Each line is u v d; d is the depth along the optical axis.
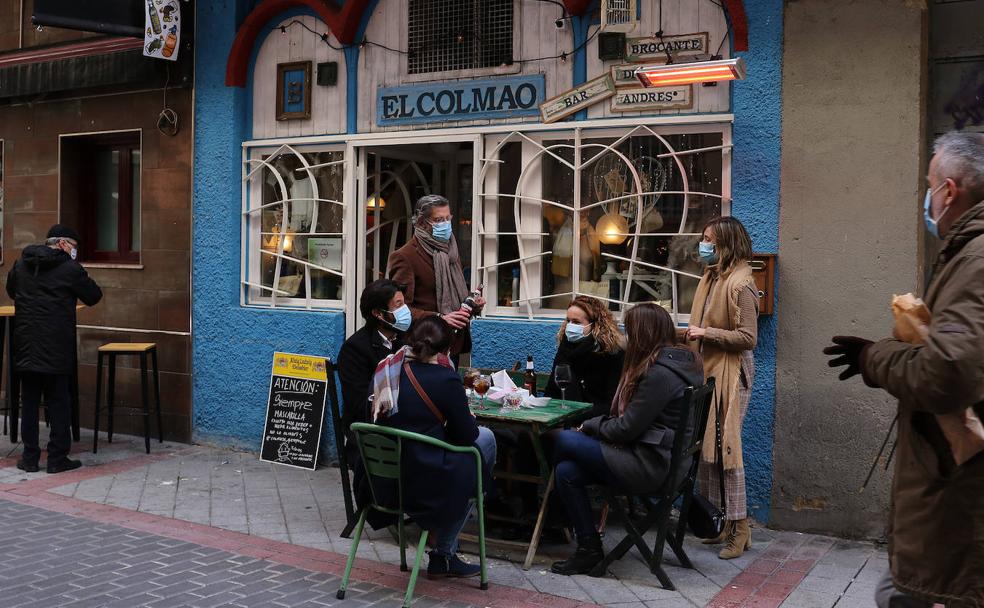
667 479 4.43
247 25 7.17
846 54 5.14
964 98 5.23
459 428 4.25
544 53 6.20
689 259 5.75
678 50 5.70
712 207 5.67
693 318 5.12
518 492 5.23
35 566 4.65
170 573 4.57
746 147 5.43
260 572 4.61
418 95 6.64
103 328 8.02
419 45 6.64
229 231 7.34
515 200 6.32
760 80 5.38
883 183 5.08
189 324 7.56
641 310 4.54
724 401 4.94
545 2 6.18
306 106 7.08
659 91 5.77
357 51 6.87
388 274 5.67
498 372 5.52
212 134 7.39
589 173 6.06
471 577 4.59
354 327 6.98
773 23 5.32
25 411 6.70
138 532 5.27
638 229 5.85
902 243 5.04
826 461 5.25
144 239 7.78
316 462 6.80
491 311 6.45
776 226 5.35
